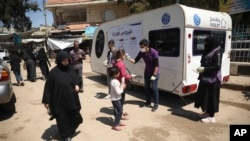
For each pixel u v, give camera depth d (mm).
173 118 5352
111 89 4660
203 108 5043
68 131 4188
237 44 9555
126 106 6328
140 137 4414
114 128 4797
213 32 6355
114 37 8672
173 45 5953
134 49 7535
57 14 28047
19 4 28406
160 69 6480
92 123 5188
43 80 11305
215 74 4832
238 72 9242
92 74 12922
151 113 5719
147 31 6840
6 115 5949
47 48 24812
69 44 21891
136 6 15664
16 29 30938
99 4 25406
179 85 5887
